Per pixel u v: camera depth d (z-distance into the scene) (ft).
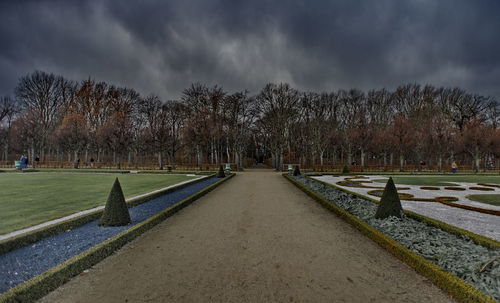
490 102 150.92
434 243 15.92
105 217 21.30
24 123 130.31
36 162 135.95
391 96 163.43
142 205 29.81
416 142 124.67
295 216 26.11
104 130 127.24
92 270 13.73
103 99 154.40
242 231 20.88
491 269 11.90
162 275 13.11
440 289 11.78
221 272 13.46
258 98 137.28
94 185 49.49
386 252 16.39
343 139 145.38
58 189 43.32
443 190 45.62
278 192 44.14
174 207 27.63
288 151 147.74
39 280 11.08
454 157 151.12
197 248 17.01
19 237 16.07
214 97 132.67
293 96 128.88
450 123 143.33
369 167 117.08
